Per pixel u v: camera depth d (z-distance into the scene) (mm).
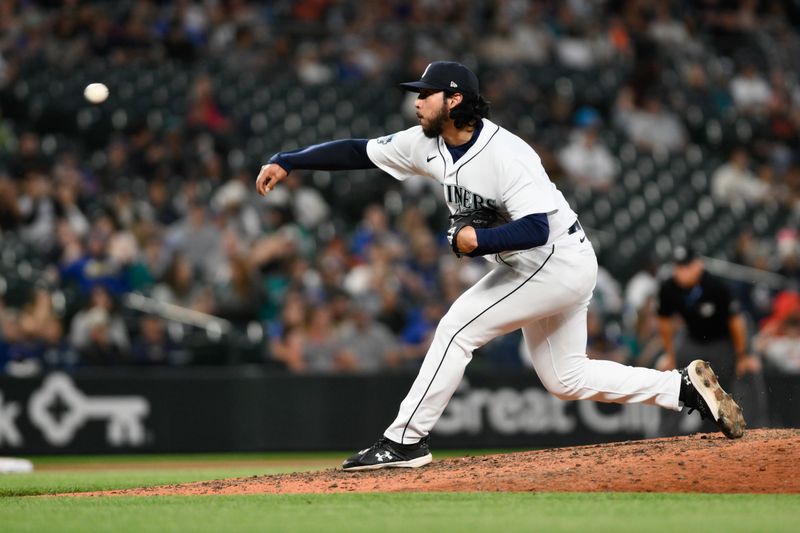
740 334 29688
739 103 69062
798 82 72812
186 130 52531
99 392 36719
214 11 61719
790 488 16766
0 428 35469
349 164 19406
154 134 52469
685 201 59688
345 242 48406
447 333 18812
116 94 55594
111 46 57781
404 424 19078
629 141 62156
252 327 41031
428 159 18438
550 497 16344
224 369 38625
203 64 59031
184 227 43938
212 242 44062
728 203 59750
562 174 57844
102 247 41969
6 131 50844
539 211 17547
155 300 41500
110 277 41094
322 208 50812
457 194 18234
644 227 57375
